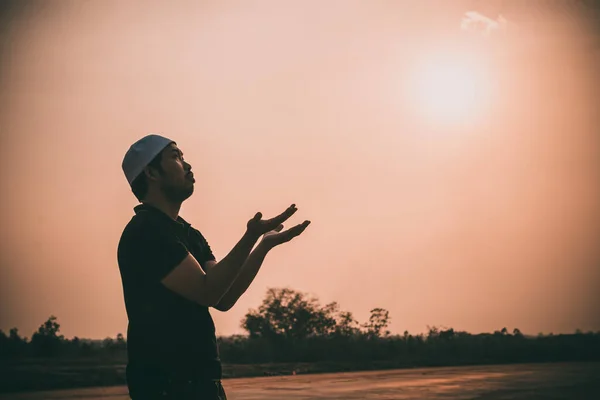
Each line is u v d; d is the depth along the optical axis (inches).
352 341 2150.6
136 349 99.1
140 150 106.9
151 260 98.9
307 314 2162.9
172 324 98.3
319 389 709.9
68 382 944.9
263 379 987.9
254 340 2095.2
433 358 2007.9
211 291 97.0
